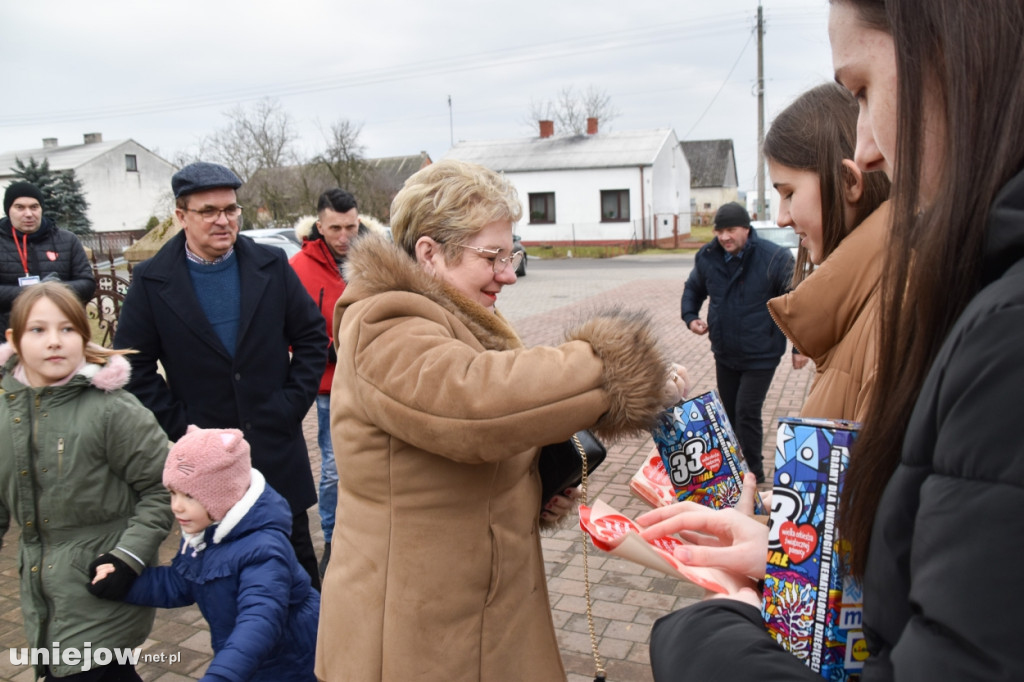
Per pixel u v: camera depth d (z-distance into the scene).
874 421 0.80
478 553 1.60
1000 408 0.60
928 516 0.64
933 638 0.62
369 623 1.62
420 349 1.47
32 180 31.66
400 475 1.57
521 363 1.42
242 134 33.50
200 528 2.30
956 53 0.69
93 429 2.43
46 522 2.43
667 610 3.50
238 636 2.11
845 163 1.47
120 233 33.69
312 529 4.64
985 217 0.68
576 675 3.02
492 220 1.67
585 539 1.77
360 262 1.63
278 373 3.27
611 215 31.83
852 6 0.86
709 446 1.48
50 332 2.39
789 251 4.79
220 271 3.21
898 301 0.78
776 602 1.03
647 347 1.45
